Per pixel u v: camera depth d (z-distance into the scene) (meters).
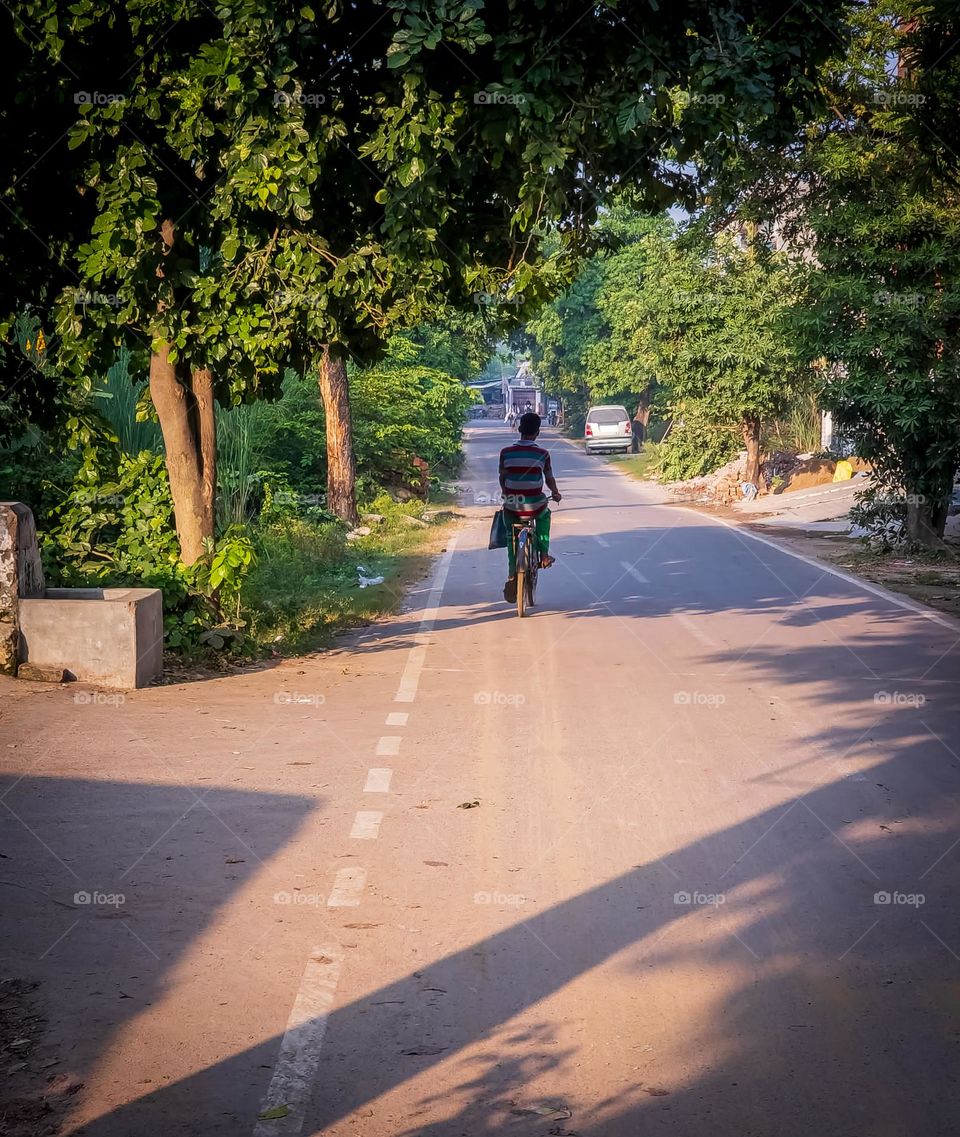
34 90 10.67
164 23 10.30
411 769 7.92
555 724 9.27
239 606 13.23
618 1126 3.77
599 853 6.30
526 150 9.66
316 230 11.17
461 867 6.07
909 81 13.73
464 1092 3.96
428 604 16.88
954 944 5.14
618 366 62.94
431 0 9.20
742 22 9.70
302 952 5.05
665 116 10.01
